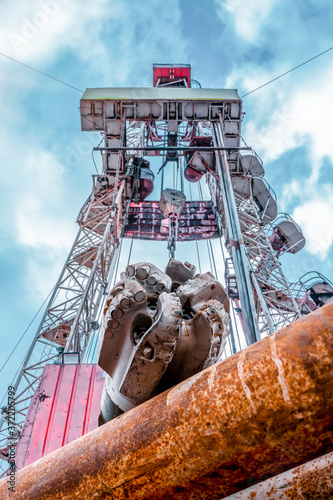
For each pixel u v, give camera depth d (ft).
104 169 68.59
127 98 64.80
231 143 66.08
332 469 6.75
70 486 8.73
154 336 10.16
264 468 6.63
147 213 86.63
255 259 59.41
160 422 7.63
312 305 63.41
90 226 69.31
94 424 26.14
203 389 7.28
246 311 39.60
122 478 7.88
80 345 48.98
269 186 68.13
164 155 75.31
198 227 85.05
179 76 97.91
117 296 11.26
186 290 12.84
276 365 6.30
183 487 7.34
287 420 6.08
